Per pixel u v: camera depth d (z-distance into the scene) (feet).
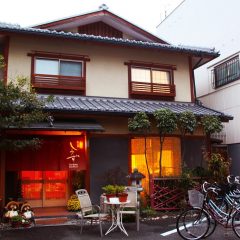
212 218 24.08
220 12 49.62
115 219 27.45
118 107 36.42
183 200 34.73
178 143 40.37
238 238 23.44
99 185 36.27
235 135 45.14
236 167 44.73
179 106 42.55
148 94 42.80
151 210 33.19
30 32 37.37
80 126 32.45
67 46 40.98
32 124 30.91
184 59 46.24
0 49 40.55
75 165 34.09
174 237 24.20
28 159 33.22
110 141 37.40
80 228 27.86
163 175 37.83
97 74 41.63
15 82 37.24
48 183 37.86
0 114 25.02
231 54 46.57
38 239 24.21
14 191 35.24
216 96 49.62
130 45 41.19
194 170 38.04
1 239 24.25
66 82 39.63
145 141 37.65
